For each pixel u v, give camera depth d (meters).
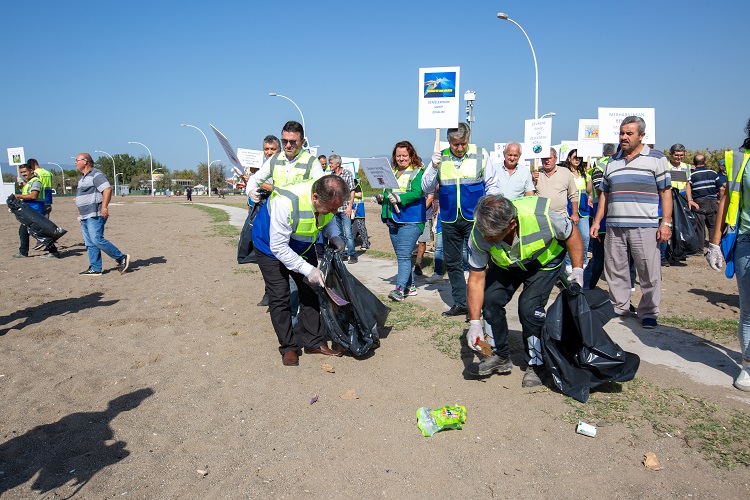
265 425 3.67
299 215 4.33
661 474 3.07
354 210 11.58
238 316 6.25
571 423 3.63
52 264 10.21
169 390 4.23
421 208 6.63
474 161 5.70
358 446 3.40
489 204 3.51
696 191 10.55
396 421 3.70
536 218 3.73
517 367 4.59
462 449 3.35
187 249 12.34
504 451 3.33
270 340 5.38
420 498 2.90
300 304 5.03
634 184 5.46
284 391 4.19
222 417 3.79
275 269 4.61
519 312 4.17
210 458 3.28
